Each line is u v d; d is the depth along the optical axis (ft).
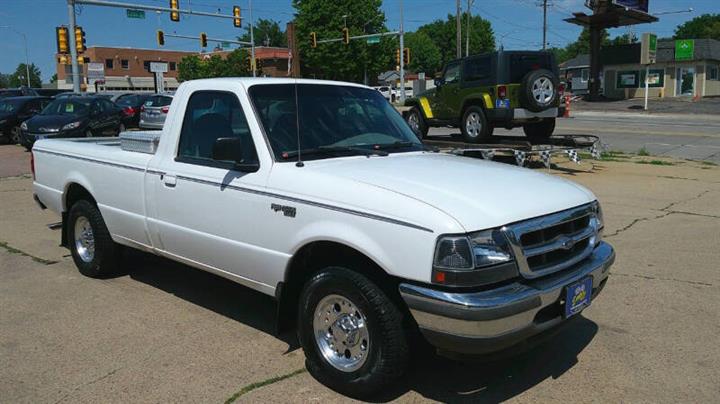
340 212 11.82
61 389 12.41
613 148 58.23
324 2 195.31
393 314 11.35
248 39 270.67
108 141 22.30
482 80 46.85
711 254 21.65
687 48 144.66
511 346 11.14
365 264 11.99
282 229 12.90
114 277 19.81
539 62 46.34
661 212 28.78
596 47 144.77
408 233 10.81
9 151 59.41
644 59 119.03
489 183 12.42
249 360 13.67
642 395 12.02
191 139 15.60
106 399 12.01
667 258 21.18
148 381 12.71
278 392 12.25
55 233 26.17
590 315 16.12
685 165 45.96
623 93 154.71
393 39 210.79
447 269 10.40
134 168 16.89
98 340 14.78
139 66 290.56
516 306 10.52
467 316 10.26
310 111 14.97
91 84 214.07
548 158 40.65
